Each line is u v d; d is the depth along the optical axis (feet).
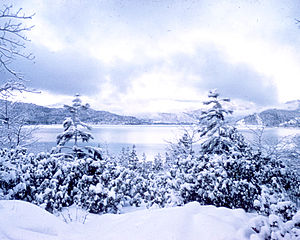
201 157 27.86
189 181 24.53
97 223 13.35
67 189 27.04
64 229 11.74
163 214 11.69
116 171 27.84
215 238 8.65
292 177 30.60
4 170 20.62
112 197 23.81
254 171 25.94
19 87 15.93
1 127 39.22
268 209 12.60
